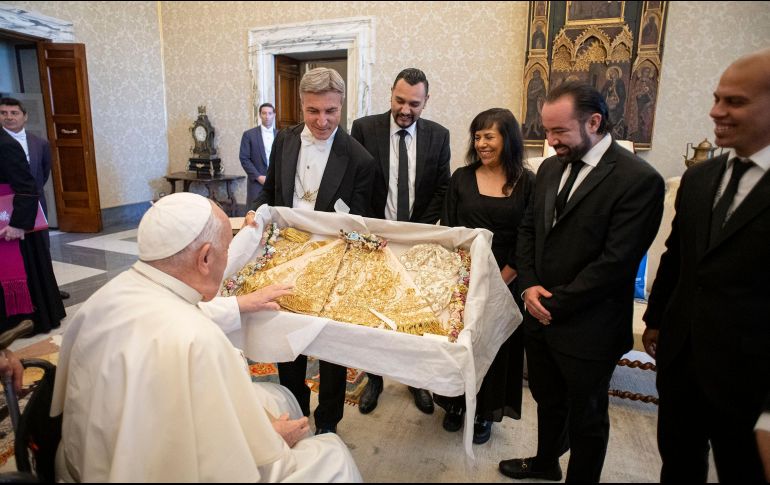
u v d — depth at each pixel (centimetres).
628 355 274
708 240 119
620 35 408
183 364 88
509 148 186
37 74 564
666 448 136
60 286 359
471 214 194
